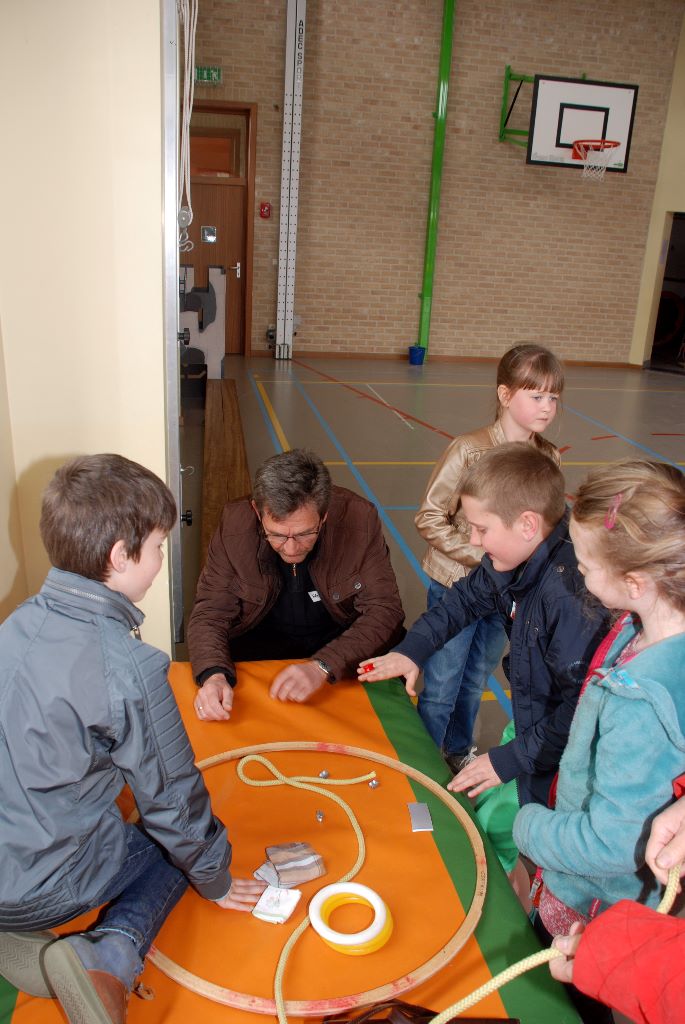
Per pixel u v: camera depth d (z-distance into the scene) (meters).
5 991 1.02
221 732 1.50
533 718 1.49
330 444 5.86
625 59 9.11
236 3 8.24
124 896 1.08
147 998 0.99
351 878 1.17
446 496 2.03
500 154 9.21
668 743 0.93
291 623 1.97
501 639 2.09
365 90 8.74
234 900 1.12
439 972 1.03
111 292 1.98
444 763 1.49
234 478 4.34
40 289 1.95
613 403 7.96
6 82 1.79
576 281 9.84
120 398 2.08
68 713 0.94
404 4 8.52
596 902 1.11
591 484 0.99
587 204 9.52
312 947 1.05
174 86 1.86
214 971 1.02
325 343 9.62
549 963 1.03
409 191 9.17
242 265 9.19
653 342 11.32
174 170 1.93
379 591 1.85
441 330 9.80
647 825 0.95
